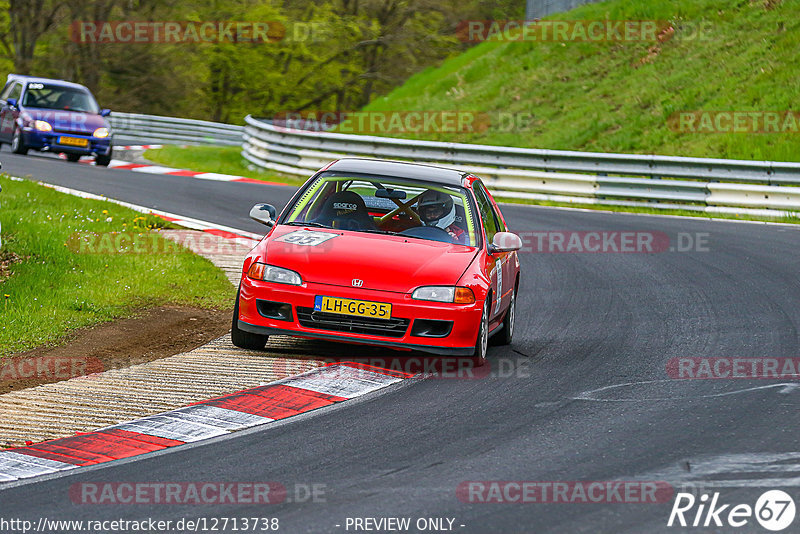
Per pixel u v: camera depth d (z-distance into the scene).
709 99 86.62
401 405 22.91
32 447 19.55
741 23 96.12
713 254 49.50
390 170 30.41
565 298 38.50
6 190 51.41
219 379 24.84
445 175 30.67
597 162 71.44
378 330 25.83
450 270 26.56
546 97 98.62
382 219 29.23
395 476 17.98
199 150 106.50
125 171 75.56
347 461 18.84
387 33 189.75
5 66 165.25
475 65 111.31
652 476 18.14
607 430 21.11
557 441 20.28
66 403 22.58
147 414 21.86
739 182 70.19
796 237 55.81
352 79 191.38
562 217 62.59
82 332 29.97
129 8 170.25
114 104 165.75
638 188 69.38
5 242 38.19
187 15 177.62
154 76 169.00
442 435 20.61
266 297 26.14
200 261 41.47
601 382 25.53
